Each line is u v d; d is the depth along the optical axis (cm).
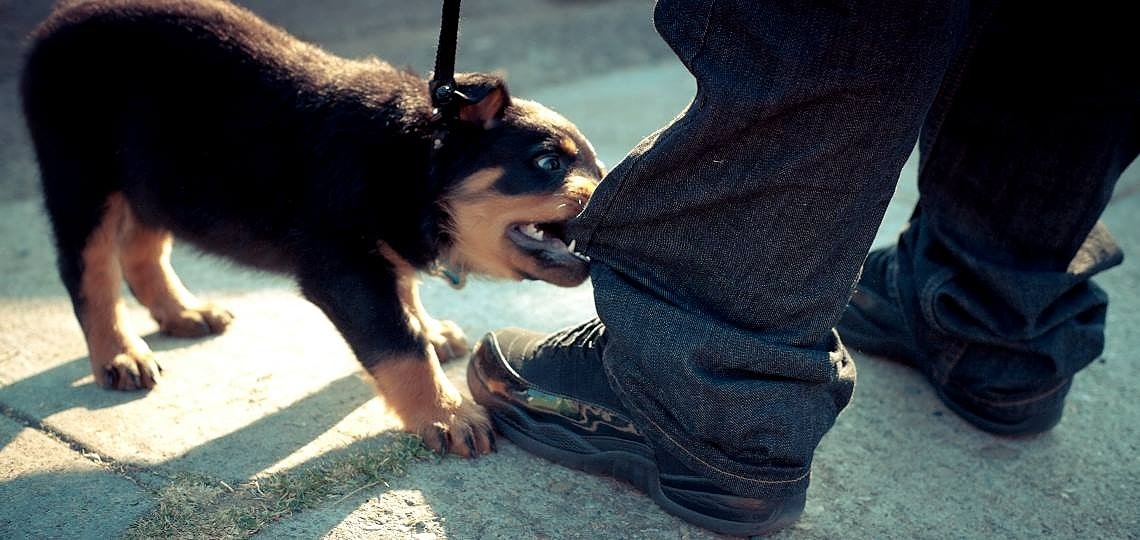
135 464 256
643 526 236
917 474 267
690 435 221
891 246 330
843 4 185
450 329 323
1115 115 259
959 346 287
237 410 285
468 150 272
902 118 196
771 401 215
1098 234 295
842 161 197
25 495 242
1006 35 258
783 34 190
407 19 976
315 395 294
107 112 296
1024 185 271
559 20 1032
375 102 275
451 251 288
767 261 207
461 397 272
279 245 282
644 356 218
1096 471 272
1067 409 304
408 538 227
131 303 361
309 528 229
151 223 306
